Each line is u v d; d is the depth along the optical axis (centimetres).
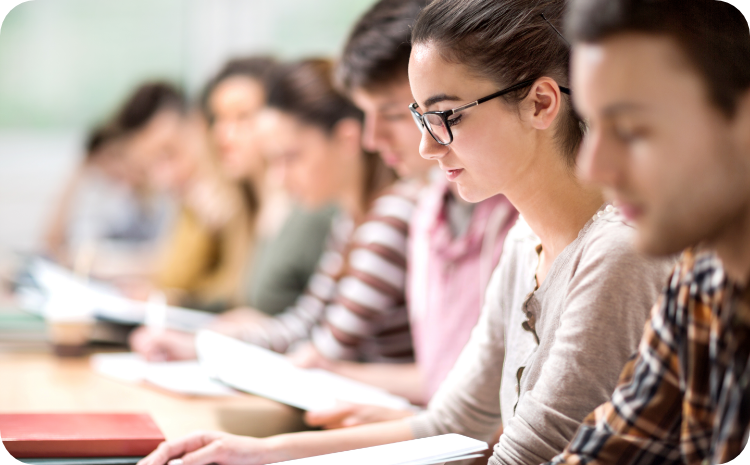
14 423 104
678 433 71
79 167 365
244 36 457
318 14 443
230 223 277
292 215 237
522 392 95
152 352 171
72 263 289
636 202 57
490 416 107
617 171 57
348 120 193
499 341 105
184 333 182
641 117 56
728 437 60
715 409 65
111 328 192
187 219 293
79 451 97
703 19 56
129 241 371
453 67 86
